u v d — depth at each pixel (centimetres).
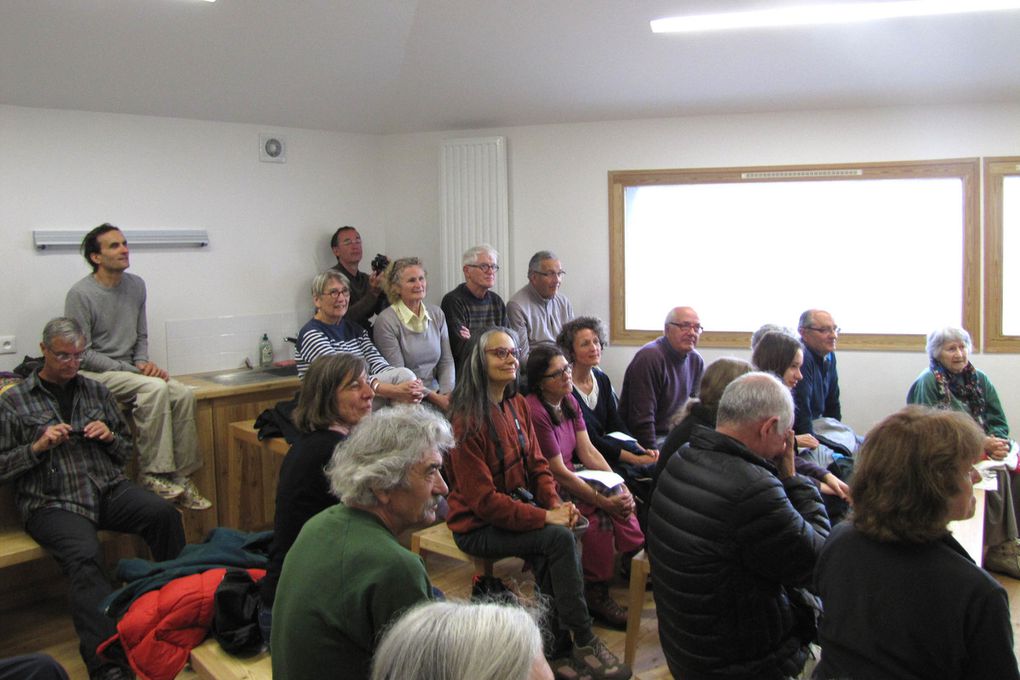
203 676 221
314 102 464
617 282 511
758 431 202
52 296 391
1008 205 452
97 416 324
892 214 471
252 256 470
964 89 437
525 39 418
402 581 151
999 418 374
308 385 228
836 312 486
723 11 377
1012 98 441
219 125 450
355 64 435
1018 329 456
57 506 304
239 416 403
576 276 516
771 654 199
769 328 343
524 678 94
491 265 427
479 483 262
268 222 476
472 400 266
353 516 162
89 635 276
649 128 496
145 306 402
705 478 198
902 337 474
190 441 375
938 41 396
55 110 390
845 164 471
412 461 163
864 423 486
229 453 395
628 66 436
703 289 504
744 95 461
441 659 95
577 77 451
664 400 379
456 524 271
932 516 139
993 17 375
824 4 367
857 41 402
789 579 193
